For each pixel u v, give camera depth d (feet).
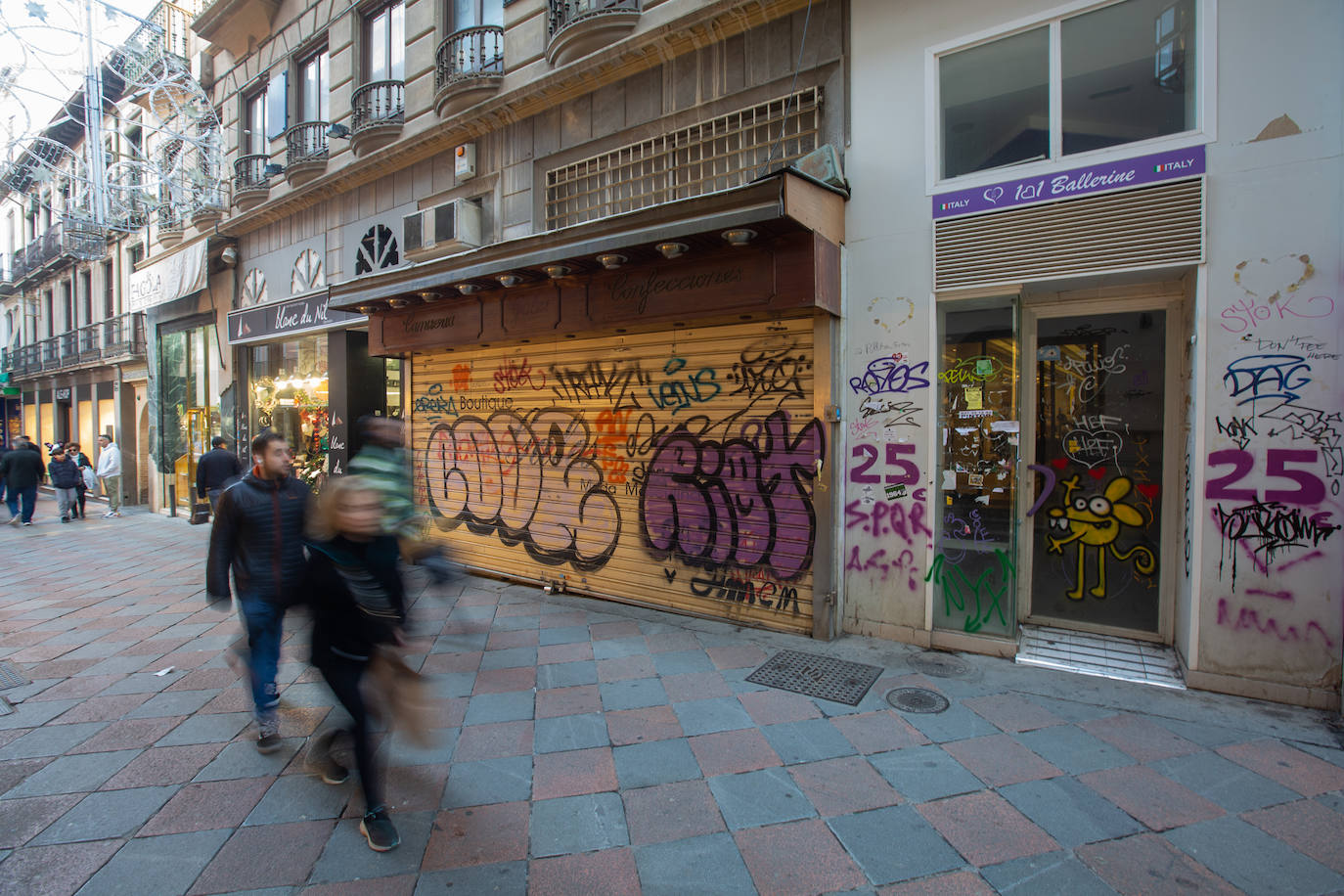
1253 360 11.73
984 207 14.21
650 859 8.05
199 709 12.55
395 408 30.78
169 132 39.63
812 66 16.65
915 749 10.55
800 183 13.83
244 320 35.60
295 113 34.81
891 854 8.08
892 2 15.42
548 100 22.24
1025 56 14.03
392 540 9.05
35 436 75.82
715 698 12.56
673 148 19.54
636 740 11.00
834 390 15.57
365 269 30.01
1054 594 15.28
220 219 39.42
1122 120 13.08
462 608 18.57
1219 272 12.00
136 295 45.39
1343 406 11.08
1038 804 9.04
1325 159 11.21
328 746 9.98
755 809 9.05
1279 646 11.70
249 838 8.55
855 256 15.72
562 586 20.22
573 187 22.35
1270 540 11.69
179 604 20.51
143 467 53.11
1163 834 8.36
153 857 8.18
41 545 33.35
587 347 19.58
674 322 17.07
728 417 16.97
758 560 16.60
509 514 21.76
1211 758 10.10
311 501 11.89
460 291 20.61
